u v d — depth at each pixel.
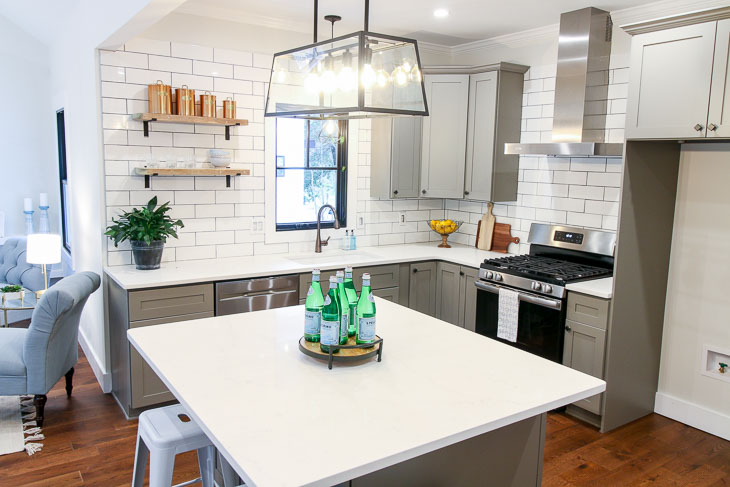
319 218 4.51
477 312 4.18
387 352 2.24
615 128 3.87
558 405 1.84
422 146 4.78
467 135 4.63
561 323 3.60
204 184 4.07
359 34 1.97
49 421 3.47
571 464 3.14
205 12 3.90
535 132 4.46
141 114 3.60
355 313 2.23
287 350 2.24
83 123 4.05
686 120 3.03
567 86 3.83
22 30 5.92
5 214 6.08
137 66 3.71
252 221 4.31
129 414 3.50
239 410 1.69
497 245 4.81
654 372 3.77
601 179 4.00
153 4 2.52
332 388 1.87
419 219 5.27
